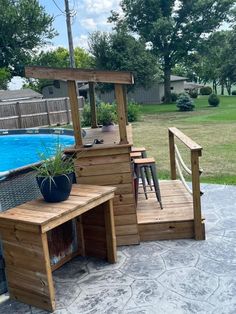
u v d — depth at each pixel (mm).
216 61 32969
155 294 2674
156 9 29312
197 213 3527
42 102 16578
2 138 9742
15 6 28000
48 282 2514
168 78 31219
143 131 13352
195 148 3396
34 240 2484
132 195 3498
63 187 2764
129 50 23984
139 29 30422
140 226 3617
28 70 3127
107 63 24156
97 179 3461
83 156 3410
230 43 31141
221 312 2412
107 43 24359
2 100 23141
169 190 4648
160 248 3451
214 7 29344
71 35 16234
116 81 3105
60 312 2547
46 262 2482
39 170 2836
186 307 2488
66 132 8719
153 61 25141
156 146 9695
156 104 29922
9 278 2736
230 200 4680
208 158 7547
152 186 4734
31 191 3174
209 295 2613
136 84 24875
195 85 42969
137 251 3426
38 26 29109
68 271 3139
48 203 2789
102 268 3146
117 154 3410
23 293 2688
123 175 3457
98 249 3324
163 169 6848
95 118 5395
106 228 3186
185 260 3164
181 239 3621
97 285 2869
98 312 2514
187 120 16344
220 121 14961
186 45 30500
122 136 3379
